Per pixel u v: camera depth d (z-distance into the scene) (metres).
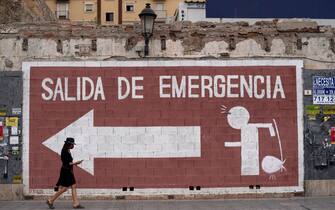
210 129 16.61
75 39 16.77
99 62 16.69
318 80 16.83
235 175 16.55
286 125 16.69
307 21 16.97
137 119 16.58
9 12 18.64
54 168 16.44
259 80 16.75
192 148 16.56
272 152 16.62
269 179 16.58
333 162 16.72
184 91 16.66
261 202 15.56
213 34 16.83
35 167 16.44
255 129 16.66
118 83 16.64
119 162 16.50
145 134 16.56
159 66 16.70
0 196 16.41
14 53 16.70
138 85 16.66
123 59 16.72
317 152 16.70
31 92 16.59
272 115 16.69
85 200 16.27
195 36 16.81
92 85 16.62
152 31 16.52
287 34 16.92
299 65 16.83
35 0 22.70
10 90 16.59
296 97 16.75
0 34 16.73
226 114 16.66
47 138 16.50
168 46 16.77
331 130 16.77
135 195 16.44
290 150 16.66
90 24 16.94
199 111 16.64
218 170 16.53
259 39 16.88
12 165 16.47
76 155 16.48
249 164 16.58
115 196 16.42
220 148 16.58
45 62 16.66
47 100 16.59
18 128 16.52
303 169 16.66
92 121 16.56
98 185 16.44
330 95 16.84
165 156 16.53
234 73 16.75
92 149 16.50
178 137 16.58
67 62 16.67
